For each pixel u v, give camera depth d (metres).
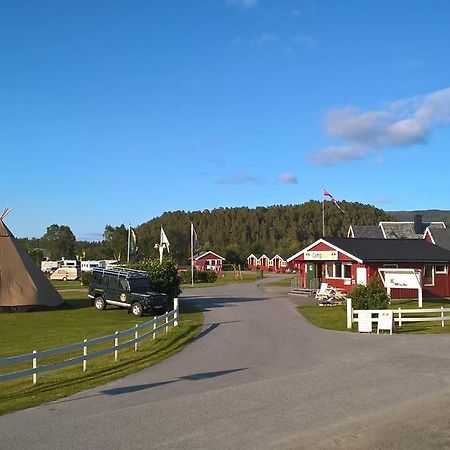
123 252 102.31
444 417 8.73
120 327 23.97
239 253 132.75
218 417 8.76
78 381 12.16
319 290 39.09
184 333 20.75
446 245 51.06
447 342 18.25
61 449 7.21
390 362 14.12
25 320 26.86
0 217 32.75
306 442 7.45
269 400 9.92
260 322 24.64
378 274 37.06
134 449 7.18
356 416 8.78
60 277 79.38
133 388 11.30
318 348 16.95
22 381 12.25
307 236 168.12
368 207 181.75
